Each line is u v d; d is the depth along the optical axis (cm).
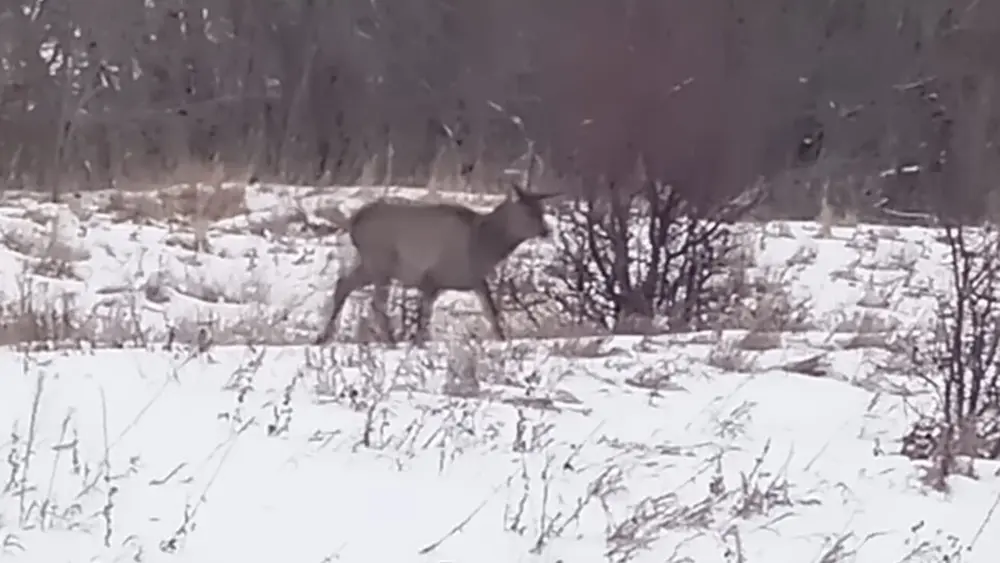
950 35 4297
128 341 1391
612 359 1436
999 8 4284
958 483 1008
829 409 1230
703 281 1827
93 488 838
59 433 955
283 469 911
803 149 4106
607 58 2919
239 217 2556
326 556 749
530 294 1855
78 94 3878
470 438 1023
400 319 1688
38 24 3903
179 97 4206
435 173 2842
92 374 1155
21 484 831
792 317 1833
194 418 1024
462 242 1592
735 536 820
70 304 1573
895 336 1638
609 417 1150
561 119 3312
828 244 2586
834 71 4203
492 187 2841
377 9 4469
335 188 2922
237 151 3672
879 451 1084
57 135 3412
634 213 1944
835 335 1695
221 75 4294
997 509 942
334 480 894
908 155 3934
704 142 2088
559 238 1956
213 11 4325
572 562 769
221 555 741
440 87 4331
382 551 764
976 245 1631
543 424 1085
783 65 4056
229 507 823
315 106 4266
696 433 1110
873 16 4328
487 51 4278
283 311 1719
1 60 3819
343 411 1084
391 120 4238
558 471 951
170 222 2444
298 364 1261
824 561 796
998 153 3116
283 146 3644
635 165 1867
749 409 1208
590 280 1822
